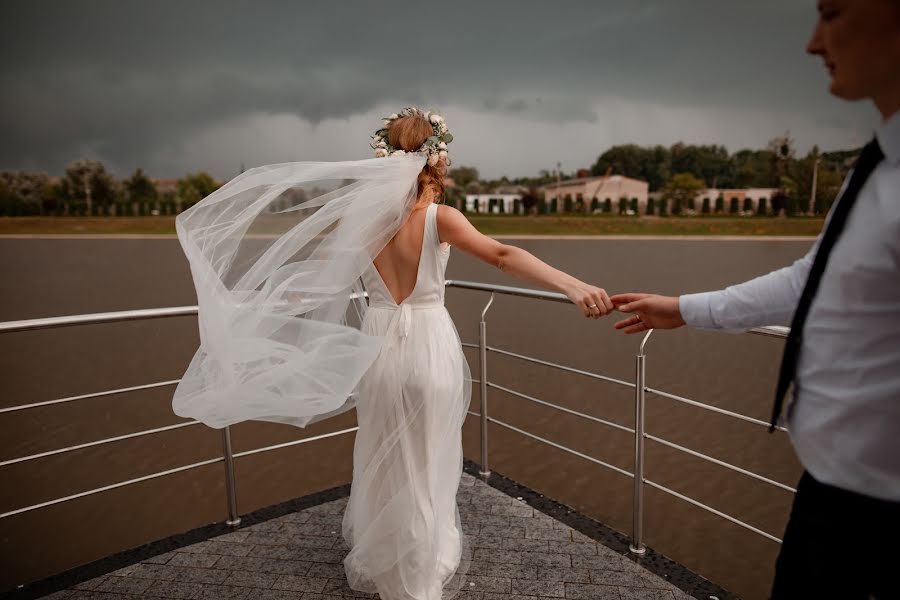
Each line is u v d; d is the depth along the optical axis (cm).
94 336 1686
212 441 981
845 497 105
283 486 833
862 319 100
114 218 8262
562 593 222
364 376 207
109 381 1256
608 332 1689
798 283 126
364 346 198
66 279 3147
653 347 1501
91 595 224
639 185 8125
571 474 857
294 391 193
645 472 862
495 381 1248
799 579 115
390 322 205
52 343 1602
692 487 823
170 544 256
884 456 101
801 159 7250
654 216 7894
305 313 209
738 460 891
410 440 204
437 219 195
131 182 8481
